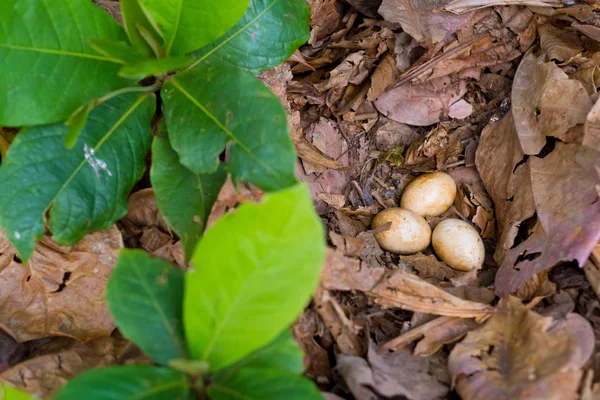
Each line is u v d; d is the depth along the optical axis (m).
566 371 0.60
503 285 0.68
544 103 0.71
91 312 0.66
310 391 0.57
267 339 0.58
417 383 0.63
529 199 0.70
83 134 0.66
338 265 0.67
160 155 0.66
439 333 0.66
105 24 0.66
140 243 0.69
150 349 0.58
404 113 0.79
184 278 0.60
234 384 0.58
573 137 0.69
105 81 0.66
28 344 0.66
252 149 0.62
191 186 0.66
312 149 0.77
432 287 0.66
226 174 0.67
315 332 0.66
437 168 0.78
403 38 0.80
